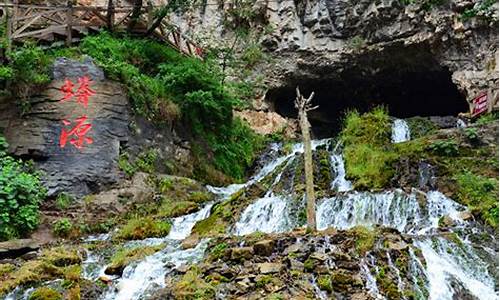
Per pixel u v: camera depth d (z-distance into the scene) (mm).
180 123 13758
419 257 7559
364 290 6855
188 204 11438
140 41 14047
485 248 8211
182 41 17250
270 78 19656
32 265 8289
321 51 18953
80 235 10727
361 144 12914
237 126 16047
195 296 6762
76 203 11172
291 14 19188
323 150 13352
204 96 13758
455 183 10539
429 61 18297
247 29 19672
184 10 18781
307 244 7582
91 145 11703
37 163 11477
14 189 10445
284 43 19297
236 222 10289
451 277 7484
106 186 11617
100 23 14031
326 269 7047
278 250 7629
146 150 12602
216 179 14102
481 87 16031
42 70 11805
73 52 12594
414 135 14523
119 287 7641
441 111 21234
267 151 16312
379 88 20469
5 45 11750
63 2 15820
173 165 13117
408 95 20781
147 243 9664
